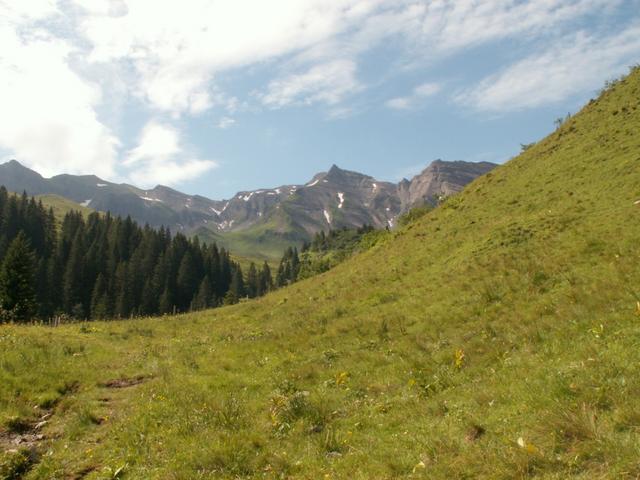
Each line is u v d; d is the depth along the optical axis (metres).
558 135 43.78
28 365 17.05
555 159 38.12
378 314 23.27
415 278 28.89
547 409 8.19
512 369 11.55
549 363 10.78
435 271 28.45
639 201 23.11
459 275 25.09
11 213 151.00
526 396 9.30
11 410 13.32
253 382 16.08
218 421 12.05
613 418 7.21
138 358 20.80
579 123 42.75
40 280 118.50
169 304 133.12
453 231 35.06
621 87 43.44
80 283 124.00
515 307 17.34
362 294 29.53
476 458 7.39
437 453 8.23
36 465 10.74
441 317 19.56
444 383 12.41
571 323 13.39
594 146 35.53
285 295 42.31
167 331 30.81
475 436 8.62
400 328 19.70
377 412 11.62
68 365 18.17
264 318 33.53
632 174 27.03
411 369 14.38
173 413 13.02
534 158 42.34
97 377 17.44
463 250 29.36
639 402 7.30
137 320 37.03
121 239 165.38
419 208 82.25
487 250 26.78
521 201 33.75
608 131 36.53
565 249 21.53
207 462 9.75
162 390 15.21
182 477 9.21
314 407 12.26
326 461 9.24
